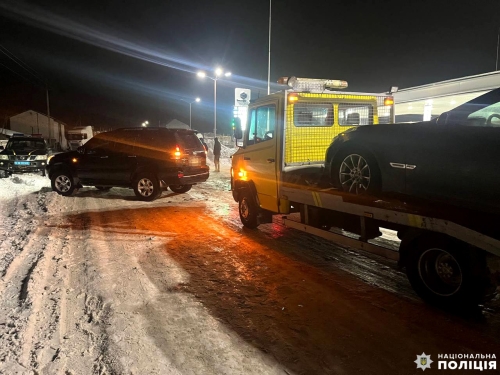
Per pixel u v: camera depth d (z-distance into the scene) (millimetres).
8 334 3588
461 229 3619
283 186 6047
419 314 4008
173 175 10266
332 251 6207
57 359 3199
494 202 3535
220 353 3314
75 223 8086
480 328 3713
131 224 8039
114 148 10930
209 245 6543
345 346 3414
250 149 6992
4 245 6395
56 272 5168
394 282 4898
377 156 4473
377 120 6762
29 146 16984
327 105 6281
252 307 4191
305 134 6160
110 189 13094
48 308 4109
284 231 7496
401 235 4586
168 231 7477
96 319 3887
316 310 4117
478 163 3615
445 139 3865
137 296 4453
